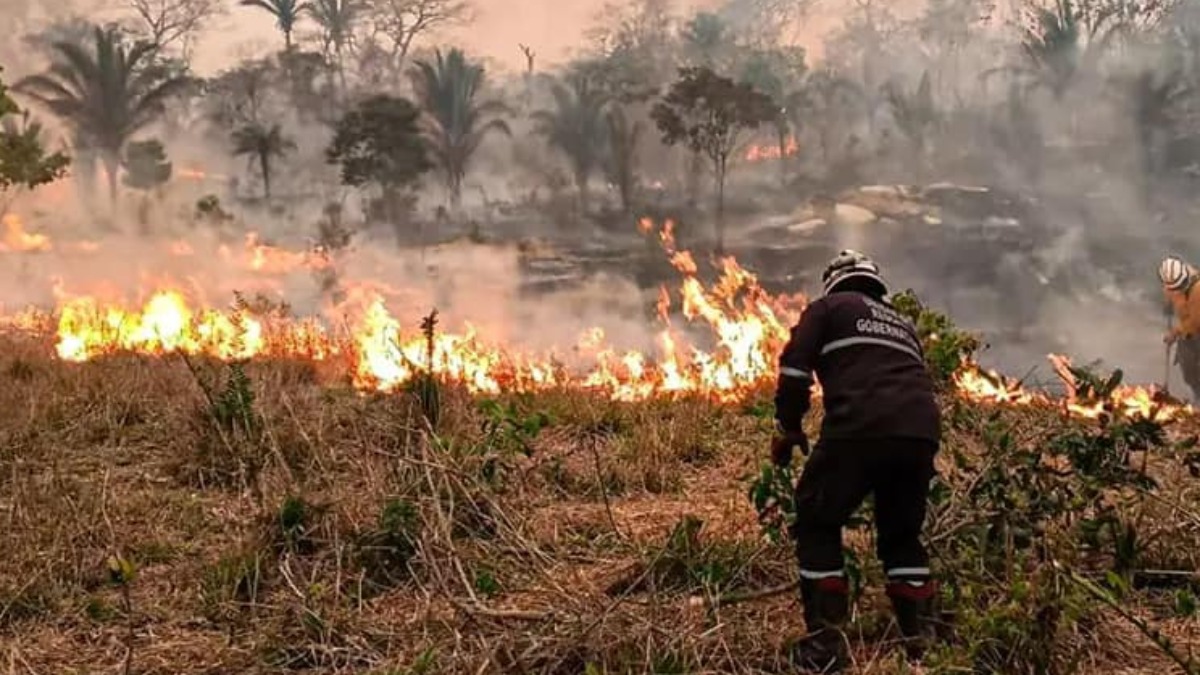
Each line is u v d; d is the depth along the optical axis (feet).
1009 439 19.67
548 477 24.73
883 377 16.15
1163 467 25.30
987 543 17.76
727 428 30.58
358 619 17.19
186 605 18.11
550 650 15.75
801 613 17.30
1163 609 17.93
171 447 26.32
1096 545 18.76
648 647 15.29
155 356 43.52
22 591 17.88
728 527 20.65
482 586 17.98
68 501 21.43
